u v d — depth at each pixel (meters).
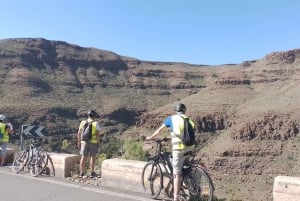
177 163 8.26
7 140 14.84
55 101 160.00
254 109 133.75
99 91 183.62
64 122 147.75
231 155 114.19
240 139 118.88
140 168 10.05
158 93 194.75
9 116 136.88
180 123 8.33
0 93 151.12
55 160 12.53
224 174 109.75
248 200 11.50
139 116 165.25
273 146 113.75
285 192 7.84
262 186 99.50
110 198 9.34
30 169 12.84
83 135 11.84
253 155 112.31
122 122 166.50
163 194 9.22
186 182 8.40
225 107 148.12
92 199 9.24
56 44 191.75
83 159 11.85
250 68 176.88
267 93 157.50
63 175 12.28
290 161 107.00
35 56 179.25
